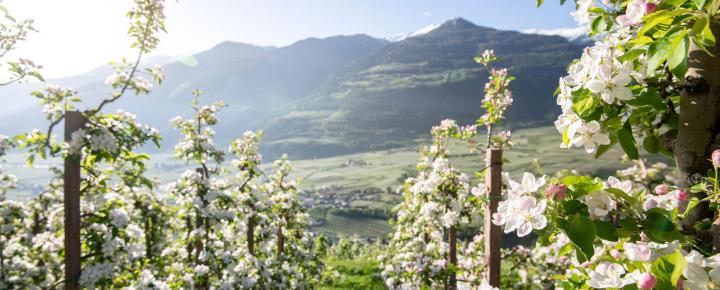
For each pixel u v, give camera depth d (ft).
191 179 25.62
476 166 374.43
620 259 5.73
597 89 5.60
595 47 6.10
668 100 6.02
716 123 5.43
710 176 5.32
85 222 17.63
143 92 18.29
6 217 22.26
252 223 29.50
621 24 5.55
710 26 5.30
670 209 5.67
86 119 16.81
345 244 101.81
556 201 5.32
